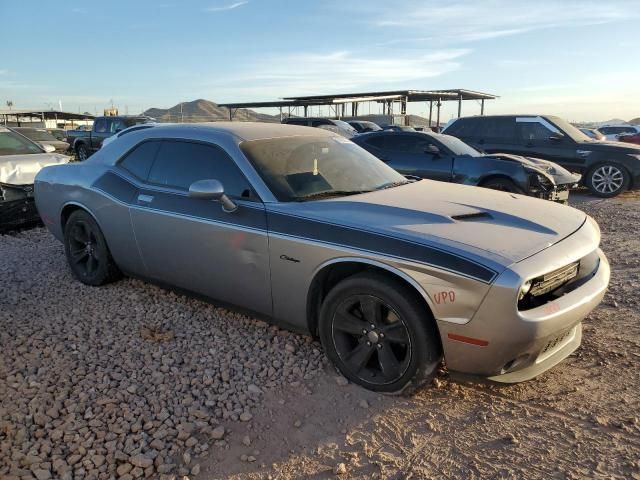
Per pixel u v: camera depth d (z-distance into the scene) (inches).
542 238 121.9
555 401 123.4
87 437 110.0
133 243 175.5
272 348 147.8
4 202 277.9
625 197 452.4
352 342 132.5
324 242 128.1
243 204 144.3
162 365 139.4
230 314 170.9
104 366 139.0
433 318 116.8
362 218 128.6
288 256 134.6
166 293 189.5
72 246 201.3
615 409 119.3
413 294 117.9
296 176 149.9
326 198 144.6
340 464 102.8
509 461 103.2
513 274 106.4
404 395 125.1
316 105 1581.0
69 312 174.1
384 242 120.3
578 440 108.7
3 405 120.3
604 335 157.3
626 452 104.4
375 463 103.6
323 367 138.3
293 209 136.9
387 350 123.8
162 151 171.8
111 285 198.8
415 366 119.2
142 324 164.1
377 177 166.2
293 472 101.8
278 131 170.4
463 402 123.6
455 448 107.6
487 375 115.3
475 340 110.6
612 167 439.2
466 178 346.9
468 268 109.6
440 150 362.0
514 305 106.3
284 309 141.4
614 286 200.2
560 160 462.3
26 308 177.2
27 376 132.8
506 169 336.5
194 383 130.3
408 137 375.9
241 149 151.8
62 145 870.4
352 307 128.9
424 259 114.0
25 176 286.0
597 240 134.4
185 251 158.6
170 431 111.9
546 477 98.4
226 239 146.6
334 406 122.3
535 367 121.8
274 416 118.6
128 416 116.6
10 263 228.5
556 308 113.2
